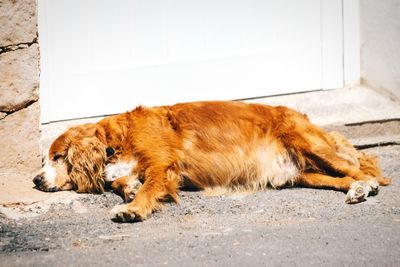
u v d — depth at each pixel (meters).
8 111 6.05
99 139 5.84
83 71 6.75
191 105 6.05
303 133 5.84
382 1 7.07
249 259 4.21
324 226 4.79
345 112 6.90
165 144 5.71
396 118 6.85
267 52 7.09
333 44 7.24
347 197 5.30
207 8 6.91
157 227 4.93
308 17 7.15
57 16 6.62
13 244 4.62
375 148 6.69
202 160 5.84
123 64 6.83
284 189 5.85
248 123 5.96
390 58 7.09
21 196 5.59
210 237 4.62
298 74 7.21
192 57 6.95
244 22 7.01
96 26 6.72
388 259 4.18
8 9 5.92
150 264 4.18
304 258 4.21
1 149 6.07
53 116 6.75
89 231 4.88
